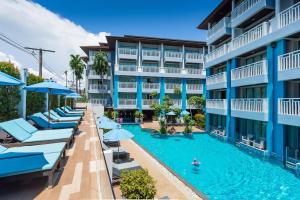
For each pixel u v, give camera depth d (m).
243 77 19.03
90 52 45.22
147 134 26.95
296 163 12.79
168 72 40.50
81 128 18.98
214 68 28.06
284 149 14.62
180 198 8.30
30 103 16.89
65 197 5.95
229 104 22.14
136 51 39.81
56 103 26.92
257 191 10.20
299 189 10.39
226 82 22.62
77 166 8.60
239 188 10.54
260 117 16.42
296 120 12.90
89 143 12.95
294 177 11.98
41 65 27.95
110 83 44.62
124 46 40.66
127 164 10.55
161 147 19.69
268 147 15.93
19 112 14.71
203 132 26.80
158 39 41.00
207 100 26.95
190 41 41.06
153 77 40.78
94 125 20.98
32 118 14.37
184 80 41.09
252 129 20.39
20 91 14.37
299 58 13.05
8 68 12.52
